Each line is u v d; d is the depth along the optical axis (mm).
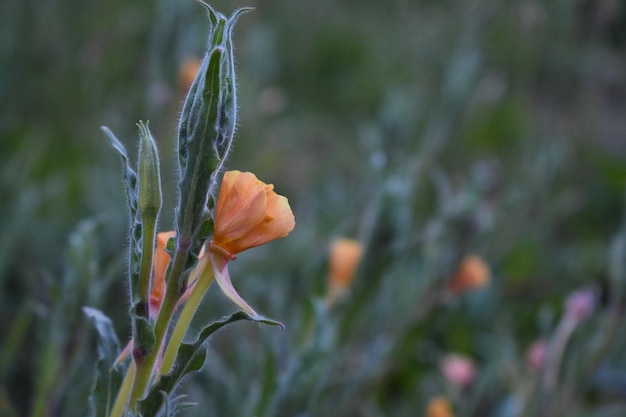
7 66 4332
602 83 6895
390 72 6332
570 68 6031
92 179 3779
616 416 3236
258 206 1063
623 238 2484
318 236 3680
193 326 2332
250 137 4270
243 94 4152
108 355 1308
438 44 5699
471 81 3764
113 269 1974
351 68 6324
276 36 5809
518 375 2822
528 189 4523
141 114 3436
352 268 2391
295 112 5926
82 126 4504
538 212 4828
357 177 4547
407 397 3416
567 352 2473
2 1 4434
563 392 2490
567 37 5789
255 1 4660
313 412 2238
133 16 4824
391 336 2777
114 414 1113
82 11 4824
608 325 2490
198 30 3662
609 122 6871
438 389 3205
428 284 2738
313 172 4945
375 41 6539
